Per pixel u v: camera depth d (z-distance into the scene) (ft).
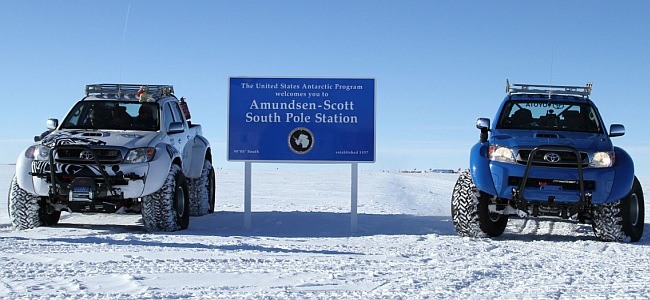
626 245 27.43
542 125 31.22
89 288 15.87
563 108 31.83
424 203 51.13
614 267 20.66
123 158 29.53
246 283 16.85
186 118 38.19
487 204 29.22
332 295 15.57
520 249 25.54
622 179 28.22
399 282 17.31
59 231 29.32
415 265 20.38
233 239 26.61
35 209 30.55
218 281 17.04
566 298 15.72
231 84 32.32
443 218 38.78
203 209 38.52
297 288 16.33
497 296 15.79
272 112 32.22
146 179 29.53
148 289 15.87
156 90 35.27
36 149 30.25
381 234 30.55
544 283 17.56
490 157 28.86
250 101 32.30
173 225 30.37
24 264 18.95
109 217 37.11
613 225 28.50
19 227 30.71
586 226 35.14
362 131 31.96
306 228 32.71
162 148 30.53
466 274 18.62
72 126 32.58
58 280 16.74
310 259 21.13
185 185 31.89
